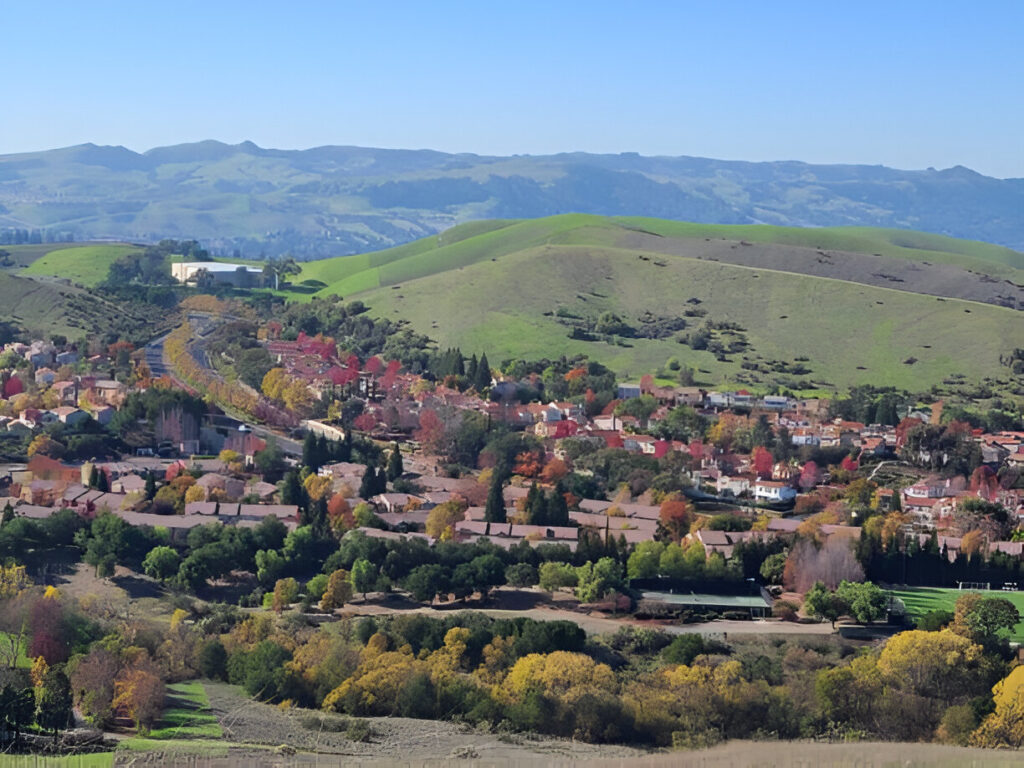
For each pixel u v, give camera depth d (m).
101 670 182.62
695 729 185.12
